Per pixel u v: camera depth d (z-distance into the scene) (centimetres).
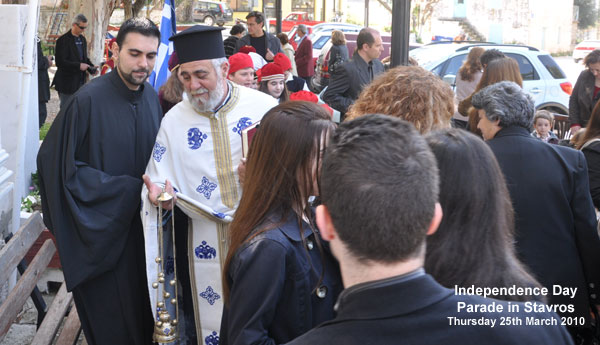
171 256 329
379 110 261
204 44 307
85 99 318
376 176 125
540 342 131
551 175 267
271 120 206
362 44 616
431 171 129
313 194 206
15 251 348
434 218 133
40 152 318
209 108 316
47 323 368
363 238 125
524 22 3809
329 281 210
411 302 126
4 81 571
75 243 315
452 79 885
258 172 207
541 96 1047
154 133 342
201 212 307
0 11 477
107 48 1579
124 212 313
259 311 195
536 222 266
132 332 333
